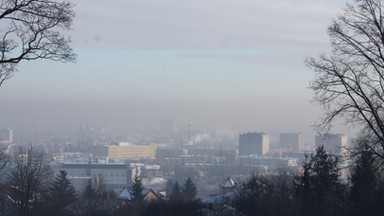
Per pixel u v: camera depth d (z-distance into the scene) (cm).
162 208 5741
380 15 2461
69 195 7350
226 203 5338
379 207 2480
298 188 3528
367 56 2486
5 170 6041
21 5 1363
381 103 2531
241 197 4703
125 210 6531
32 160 6956
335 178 3434
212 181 12506
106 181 12494
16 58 1402
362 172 2766
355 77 2550
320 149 3594
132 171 13588
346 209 2928
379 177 2773
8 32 1388
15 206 5247
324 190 3328
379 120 2509
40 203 5972
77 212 6800
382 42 2456
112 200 7400
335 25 3297
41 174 6906
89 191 7956
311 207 3306
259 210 3844
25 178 5522
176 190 9000
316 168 3497
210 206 5406
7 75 1524
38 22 1394
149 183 12912
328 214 3127
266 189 4200
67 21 1423
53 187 7575
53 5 1398
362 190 2706
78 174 13200
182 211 5603
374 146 2622
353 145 2748
